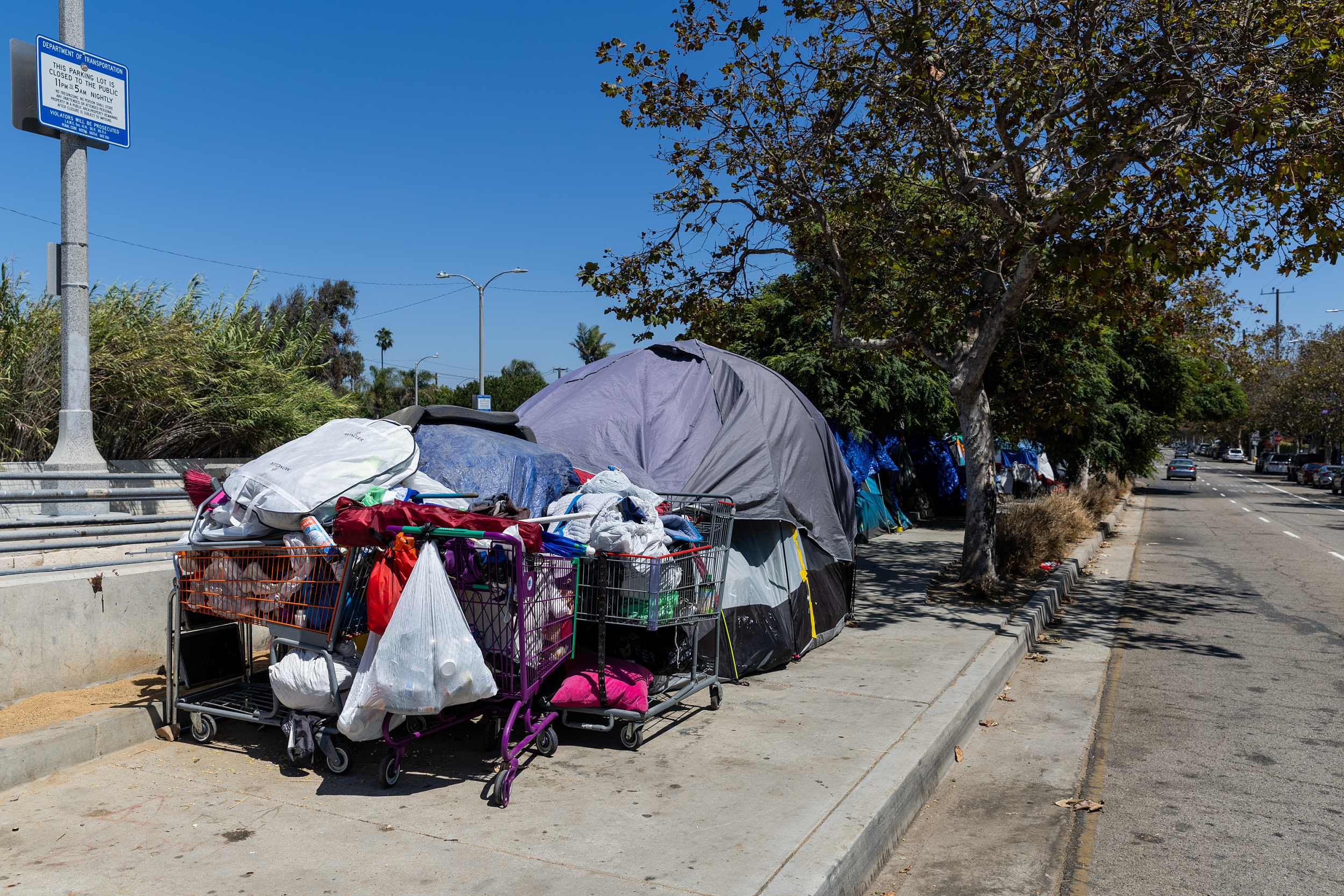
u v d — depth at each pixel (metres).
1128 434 20.03
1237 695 6.95
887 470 18.34
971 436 10.70
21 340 9.27
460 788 4.39
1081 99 9.16
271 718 4.69
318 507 4.68
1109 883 3.87
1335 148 7.98
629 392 7.87
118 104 7.43
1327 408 51.59
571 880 3.40
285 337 12.66
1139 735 5.96
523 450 6.27
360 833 3.83
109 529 6.77
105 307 10.30
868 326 10.68
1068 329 12.23
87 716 4.79
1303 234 8.51
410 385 72.69
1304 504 32.22
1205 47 8.39
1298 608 10.85
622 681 5.04
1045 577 11.80
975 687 6.29
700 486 6.87
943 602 10.01
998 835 4.38
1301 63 8.03
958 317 11.02
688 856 3.61
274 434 11.20
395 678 4.08
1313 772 5.25
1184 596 11.74
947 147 10.28
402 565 4.23
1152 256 7.96
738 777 4.56
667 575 5.17
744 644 6.63
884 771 4.57
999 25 9.30
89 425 7.40
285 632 4.64
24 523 5.96
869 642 7.90
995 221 11.25
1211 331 19.78
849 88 9.59
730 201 10.46
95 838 3.74
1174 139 8.29
